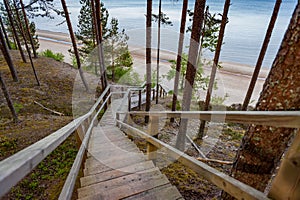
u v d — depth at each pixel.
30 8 9.19
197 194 2.55
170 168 3.15
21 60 12.61
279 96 1.03
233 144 5.43
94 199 1.53
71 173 1.48
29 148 0.71
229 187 0.90
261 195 0.74
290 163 0.64
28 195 3.07
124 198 1.55
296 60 0.94
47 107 7.76
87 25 10.76
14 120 6.18
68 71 11.98
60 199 1.11
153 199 1.56
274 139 1.07
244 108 5.97
